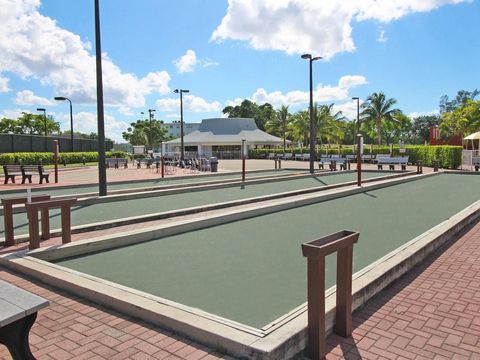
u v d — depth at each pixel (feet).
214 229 26.99
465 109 153.38
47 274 16.24
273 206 33.86
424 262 19.20
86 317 13.00
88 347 11.10
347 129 235.40
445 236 22.81
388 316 13.24
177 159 112.47
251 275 17.39
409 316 13.23
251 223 29.01
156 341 11.35
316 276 10.32
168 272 17.90
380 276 15.17
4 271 17.81
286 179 63.93
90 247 21.38
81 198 39.45
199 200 40.22
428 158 106.11
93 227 26.84
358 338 11.74
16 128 222.89
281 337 10.41
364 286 14.05
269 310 13.58
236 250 21.56
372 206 36.68
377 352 10.95
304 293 15.17
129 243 23.06
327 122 178.40
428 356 10.77
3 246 21.66
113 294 13.85
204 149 212.23
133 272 17.97
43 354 10.77
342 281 11.66
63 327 12.32
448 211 33.50
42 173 56.49
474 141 151.43
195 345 11.09
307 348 10.82
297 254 20.71
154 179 63.77
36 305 8.41
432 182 60.44
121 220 28.45
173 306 12.78
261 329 11.02
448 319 13.00
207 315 12.09
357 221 29.45
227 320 11.69
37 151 120.78
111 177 70.18
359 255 20.24
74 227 25.81
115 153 158.10
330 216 31.63
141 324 12.44
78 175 76.95
